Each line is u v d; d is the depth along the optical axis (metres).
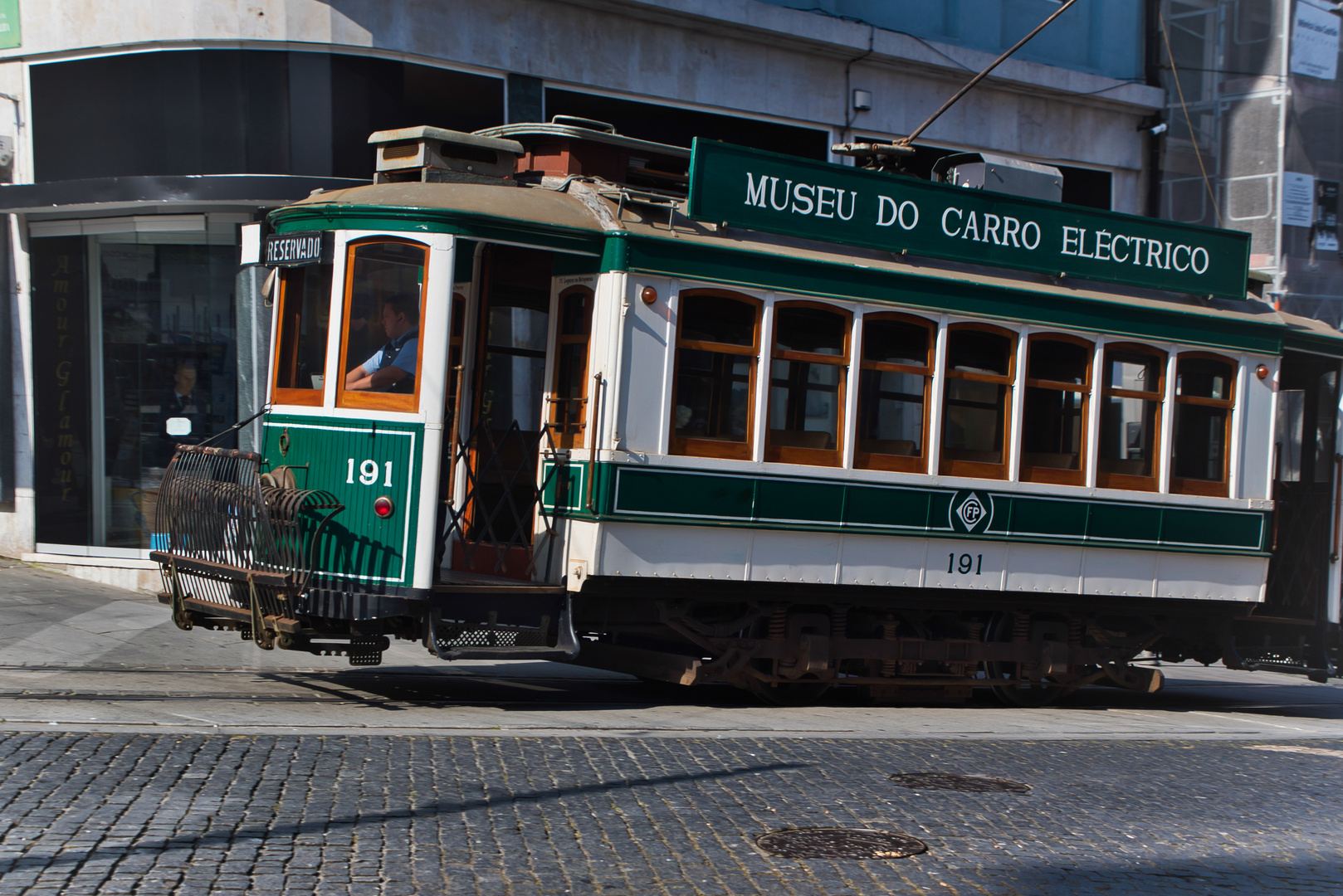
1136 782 7.52
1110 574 10.87
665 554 8.97
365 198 8.55
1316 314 21.25
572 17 14.68
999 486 10.33
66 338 14.09
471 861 5.14
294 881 4.78
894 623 10.31
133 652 10.46
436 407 8.32
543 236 8.69
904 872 5.38
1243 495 11.55
